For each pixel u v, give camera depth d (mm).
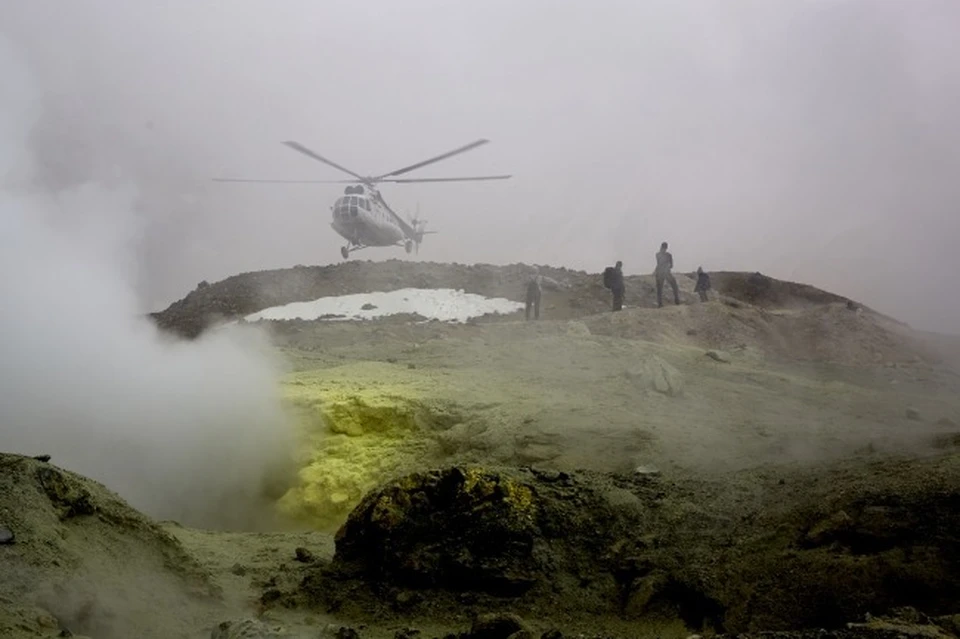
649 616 7289
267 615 7949
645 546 7973
